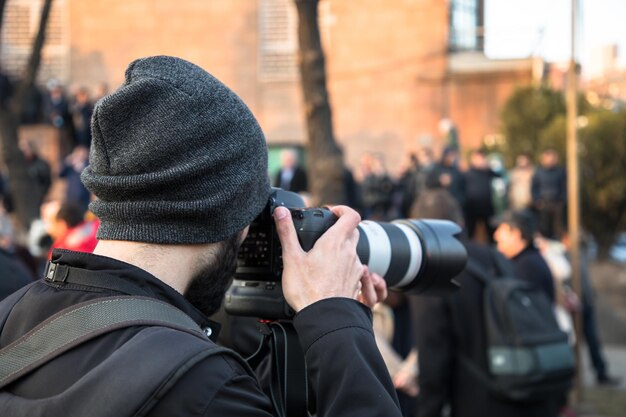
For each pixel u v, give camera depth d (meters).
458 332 3.55
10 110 7.22
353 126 16.89
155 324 1.21
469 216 12.36
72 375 1.19
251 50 17.05
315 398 1.51
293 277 1.44
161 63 1.30
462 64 16.73
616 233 11.94
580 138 11.91
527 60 16.55
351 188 11.98
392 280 1.68
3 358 1.24
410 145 16.77
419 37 16.72
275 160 16.97
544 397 3.50
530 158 14.18
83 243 4.49
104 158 1.27
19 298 1.36
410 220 1.79
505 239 5.22
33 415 1.16
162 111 1.25
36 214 7.39
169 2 16.98
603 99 18.44
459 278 3.57
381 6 16.77
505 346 3.47
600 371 7.89
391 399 1.33
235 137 1.30
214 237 1.30
